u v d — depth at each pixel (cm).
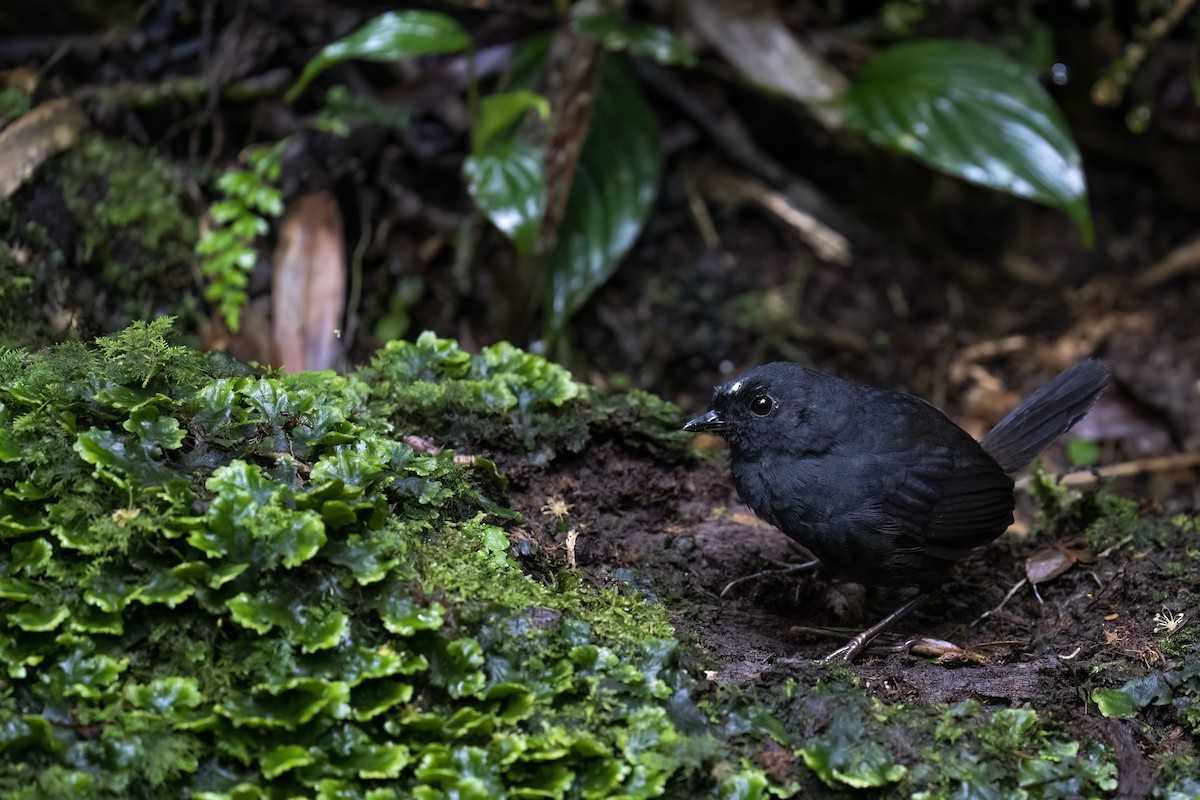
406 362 802
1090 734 643
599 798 554
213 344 1024
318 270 1065
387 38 930
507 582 648
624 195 1137
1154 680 679
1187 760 636
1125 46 1339
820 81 1162
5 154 960
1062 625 771
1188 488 1156
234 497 586
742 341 1231
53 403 629
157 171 1045
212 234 1018
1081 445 1152
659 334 1212
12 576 574
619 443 850
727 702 621
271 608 571
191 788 537
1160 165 1394
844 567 768
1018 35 1331
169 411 646
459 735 564
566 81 1089
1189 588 762
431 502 669
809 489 744
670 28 1227
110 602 561
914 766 604
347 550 596
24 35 1085
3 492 594
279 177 1090
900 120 1110
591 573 739
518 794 551
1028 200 1379
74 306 946
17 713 539
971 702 641
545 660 612
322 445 661
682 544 808
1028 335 1306
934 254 1341
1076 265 1362
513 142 1031
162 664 570
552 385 806
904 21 1333
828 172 1335
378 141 1138
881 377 1251
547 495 786
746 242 1273
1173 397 1222
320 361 1036
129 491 588
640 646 631
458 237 1151
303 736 551
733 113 1293
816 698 629
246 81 1115
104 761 530
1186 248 1355
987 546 876
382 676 569
